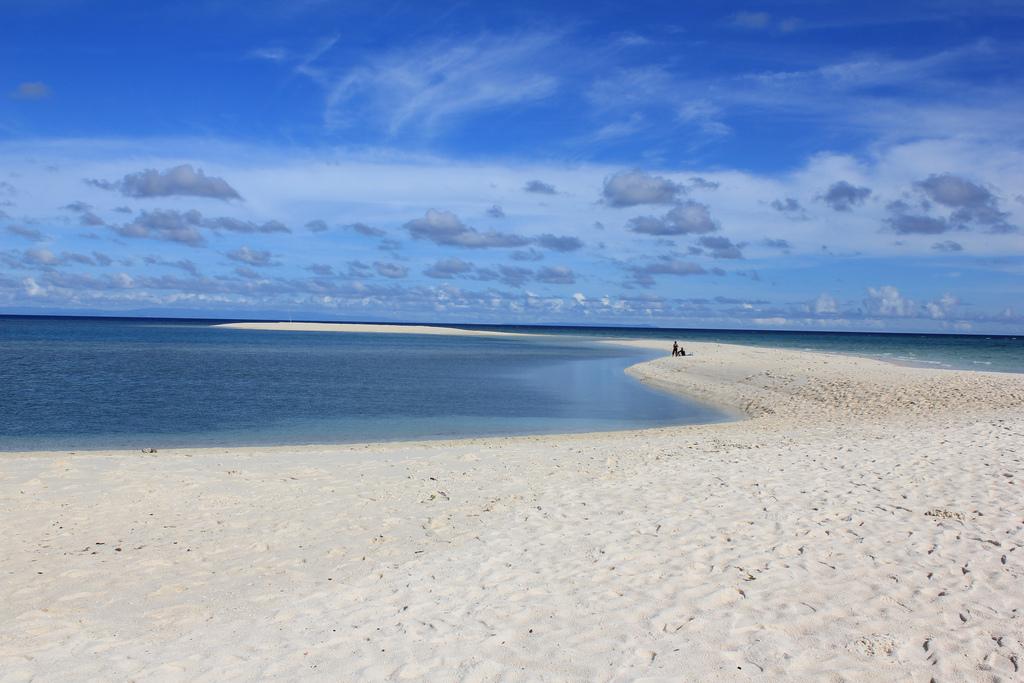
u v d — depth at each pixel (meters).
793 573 6.97
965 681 4.99
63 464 12.71
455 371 45.38
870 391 26.92
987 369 45.41
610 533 8.46
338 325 177.25
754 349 61.00
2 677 5.43
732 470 11.76
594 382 38.03
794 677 5.10
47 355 54.69
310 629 6.24
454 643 5.80
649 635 5.82
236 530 9.23
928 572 6.85
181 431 20.77
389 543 8.67
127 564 8.04
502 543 8.37
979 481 10.02
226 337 107.31
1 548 8.45
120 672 5.50
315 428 21.62
